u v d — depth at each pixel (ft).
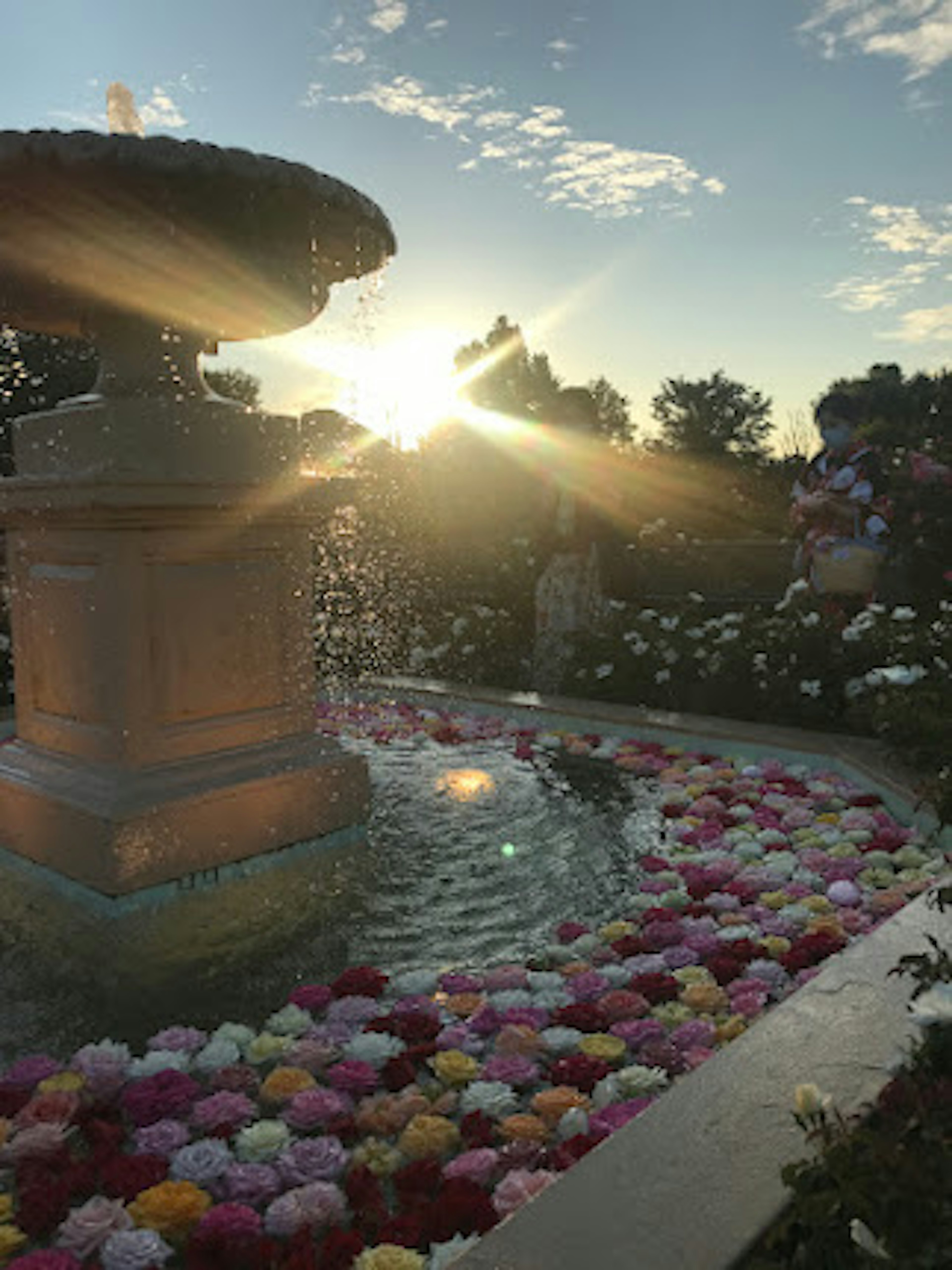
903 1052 5.77
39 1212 6.15
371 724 21.31
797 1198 4.58
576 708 20.61
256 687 13.02
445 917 11.30
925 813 13.10
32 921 11.37
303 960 10.32
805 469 24.32
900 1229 4.19
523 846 13.52
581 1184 5.19
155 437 11.89
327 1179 6.50
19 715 13.67
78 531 12.11
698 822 14.10
